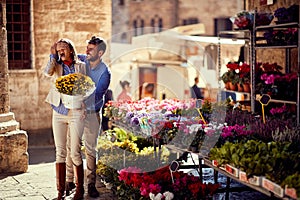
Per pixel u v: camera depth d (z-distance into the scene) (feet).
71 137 18.30
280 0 25.13
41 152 28.48
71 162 19.56
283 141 15.42
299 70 20.34
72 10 35.65
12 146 22.81
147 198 15.89
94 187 19.15
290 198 12.44
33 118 35.06
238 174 14.23
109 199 18.72
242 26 22.81
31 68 35.04
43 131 34.63
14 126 23.18
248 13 22.79
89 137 19.02
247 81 23.67
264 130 16.80
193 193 15.60
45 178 21.97
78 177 18.61
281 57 25.50
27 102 34.86
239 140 16.19
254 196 18.83
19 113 34.68
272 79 21.97
